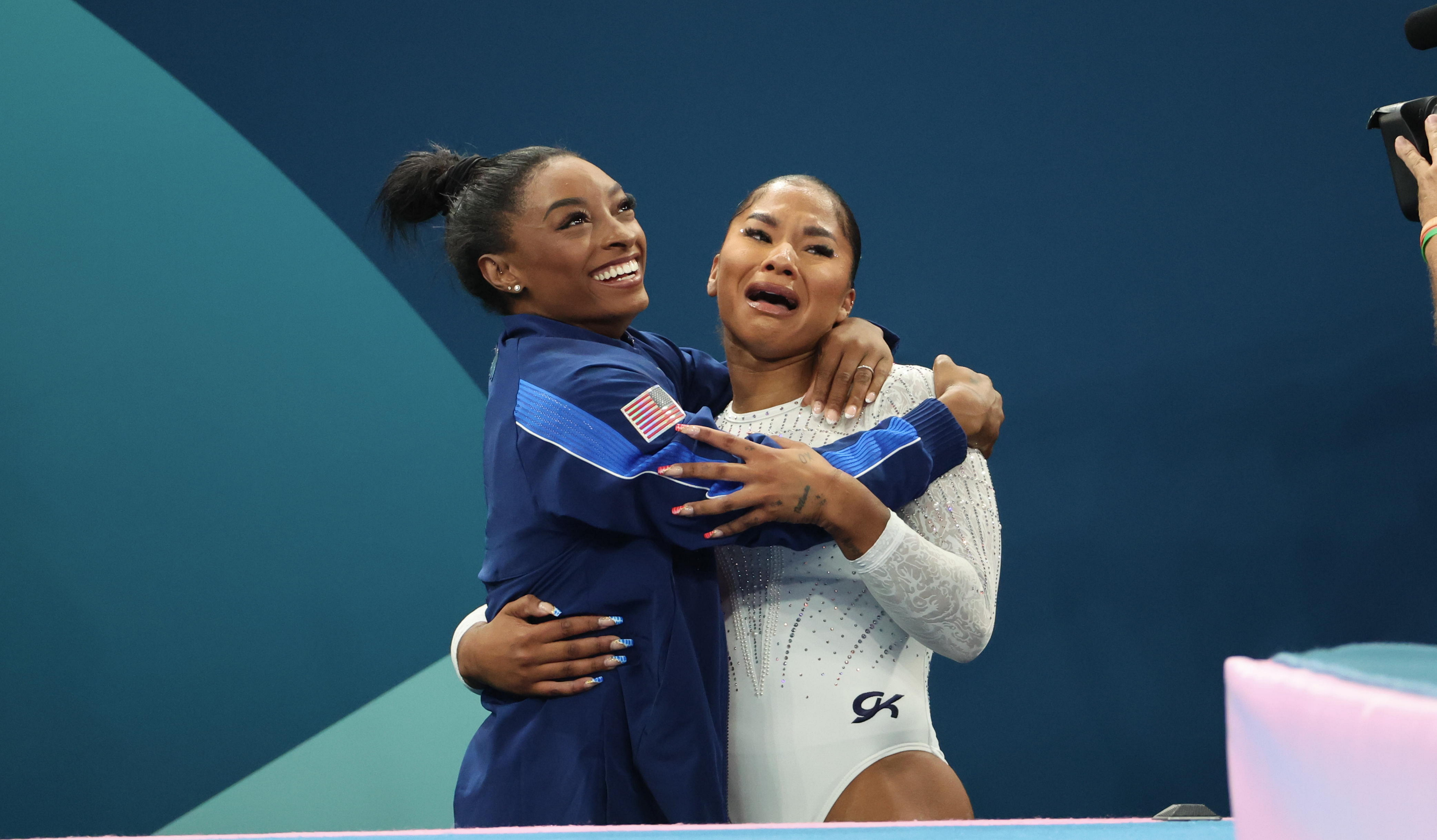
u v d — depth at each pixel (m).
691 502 4.76
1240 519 12.34
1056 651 12.34
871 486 4.89
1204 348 12.62
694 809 4.84
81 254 13.06
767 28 13.39
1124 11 13.05
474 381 12.98
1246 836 1.04
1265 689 1.00
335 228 13.20
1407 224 12.43
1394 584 12.02
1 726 12.27
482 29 13.45
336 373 12.99
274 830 12.20
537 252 5.66
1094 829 2.21
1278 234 12.67
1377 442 12.22
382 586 12.64
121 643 12.45
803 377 5.91
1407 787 0.85
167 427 12.84
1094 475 12.59
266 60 13.43
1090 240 12.89
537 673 4.96
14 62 13.29
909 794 5.01
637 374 5.16
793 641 5.25
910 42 13.24
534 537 5.12
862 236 13.08
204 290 13.09
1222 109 12.87
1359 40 12.71
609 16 13.48
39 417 12.78
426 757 12.35
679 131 13.31
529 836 2.29
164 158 13.27
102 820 12.12
